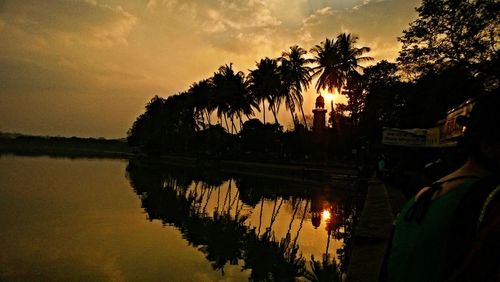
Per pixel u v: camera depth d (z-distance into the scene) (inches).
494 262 38.3
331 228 695.1
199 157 2691.9
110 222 690.8
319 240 600.4
